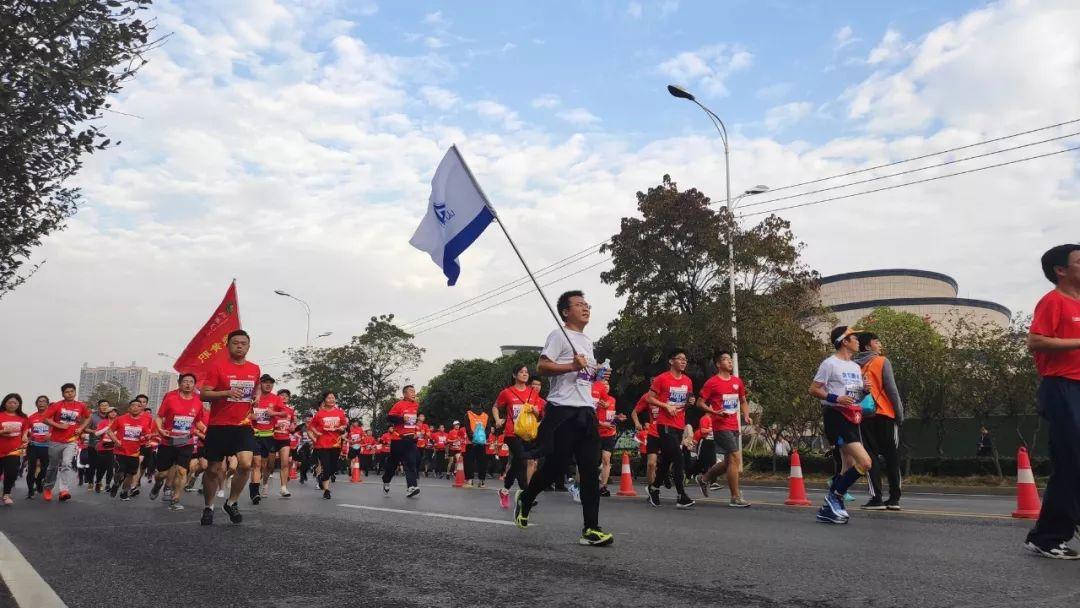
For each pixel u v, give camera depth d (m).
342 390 54.41
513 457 10.67
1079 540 5.75
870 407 8.88
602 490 13.70
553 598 3.75
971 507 10.38
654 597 3.73
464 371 56.59
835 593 3.78
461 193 7.30
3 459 12.65
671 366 10.40
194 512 9.67
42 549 6.05
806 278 28.53
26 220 8.05
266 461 14.20
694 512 9.04
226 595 4.03
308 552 5.47
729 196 29.17
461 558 5.04
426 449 33.69
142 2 7.53
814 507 9.84
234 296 9.58
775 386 26.94
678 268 28.08
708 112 29.53
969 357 22.77
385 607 3.65
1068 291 4.89
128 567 5.02
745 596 3.73
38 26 6.98
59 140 7.48
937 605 3.48
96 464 18.45
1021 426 27.91
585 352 5.80
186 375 11.43
